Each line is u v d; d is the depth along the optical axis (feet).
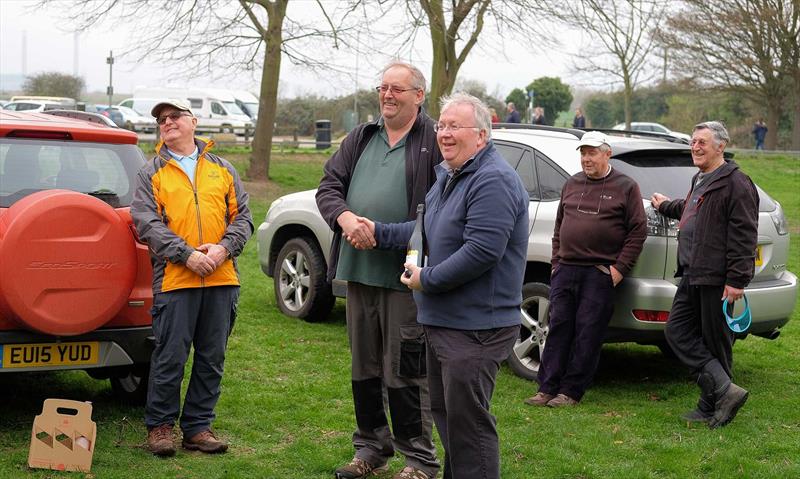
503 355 13.80
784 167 96.27
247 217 17.43
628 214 21.18
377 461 16.49
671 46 118.62
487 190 13.30
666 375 24.54
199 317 17.10
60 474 15.75
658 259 21.53
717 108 166.71
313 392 21.50
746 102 159.84
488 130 13.69
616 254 21.29
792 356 26.86
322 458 17.08
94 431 16.01
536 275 23.80
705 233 19.69
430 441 16.11
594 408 21.18
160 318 16.71
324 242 28.22
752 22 115.65
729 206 19.45
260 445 17.92
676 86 129.90
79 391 20.95
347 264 15.97
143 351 17.72
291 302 29.68
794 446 18.49
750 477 16.80
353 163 16.22
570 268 21.49
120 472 15.98
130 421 18.88
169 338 16.71
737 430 19.56
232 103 154.30
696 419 20.26
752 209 19.43
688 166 23.61
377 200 15.67
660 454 17.98
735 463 17.46
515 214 13.51
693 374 20.31
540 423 19.85
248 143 110.83
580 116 106.63
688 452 18.04
